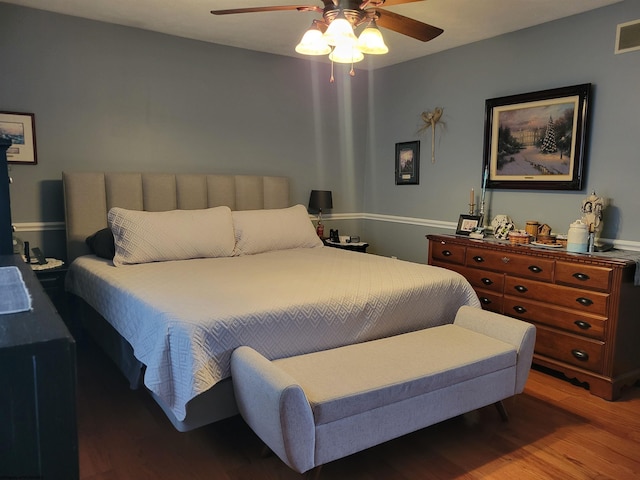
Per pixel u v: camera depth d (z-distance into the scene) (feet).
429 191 14.93
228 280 8.73
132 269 9.83
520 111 12.02
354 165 16.98
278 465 6.71
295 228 13.08
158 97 12.85
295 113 15.39
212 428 7.75
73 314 11.49
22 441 2.87
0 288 4.69
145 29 12.44
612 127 10.36
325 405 5.75
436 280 8.96
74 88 11.70
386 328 8.21
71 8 11.00
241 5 10.65
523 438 7.55
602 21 10.39
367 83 16.83
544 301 10.08
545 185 11.62
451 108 13.98
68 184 11.41
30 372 2.82
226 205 13.82
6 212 7.57
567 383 9.73
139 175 12.38
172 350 6.36
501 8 10.55
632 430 7.82
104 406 8.46
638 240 10.04
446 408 6.91
